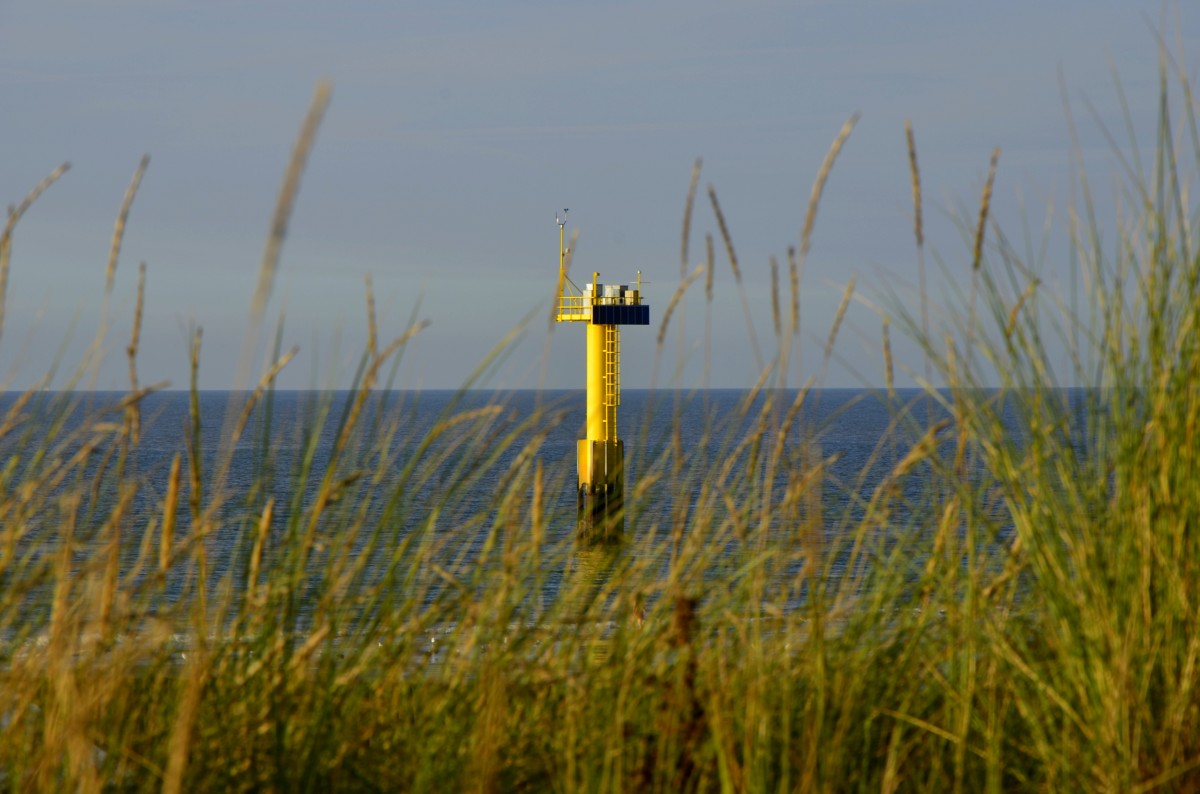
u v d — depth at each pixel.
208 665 12.22
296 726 12.36
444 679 14.05
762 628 13.96
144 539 13.63
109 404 13.18
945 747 13.76
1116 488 13.12
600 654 13.94
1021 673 13.60
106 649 12.04
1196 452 12.77
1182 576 12.67
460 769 12.47
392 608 13.66
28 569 12.95
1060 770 12.42
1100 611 12.49
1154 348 13.09
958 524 14.62
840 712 13.10
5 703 11.05
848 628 14.02
